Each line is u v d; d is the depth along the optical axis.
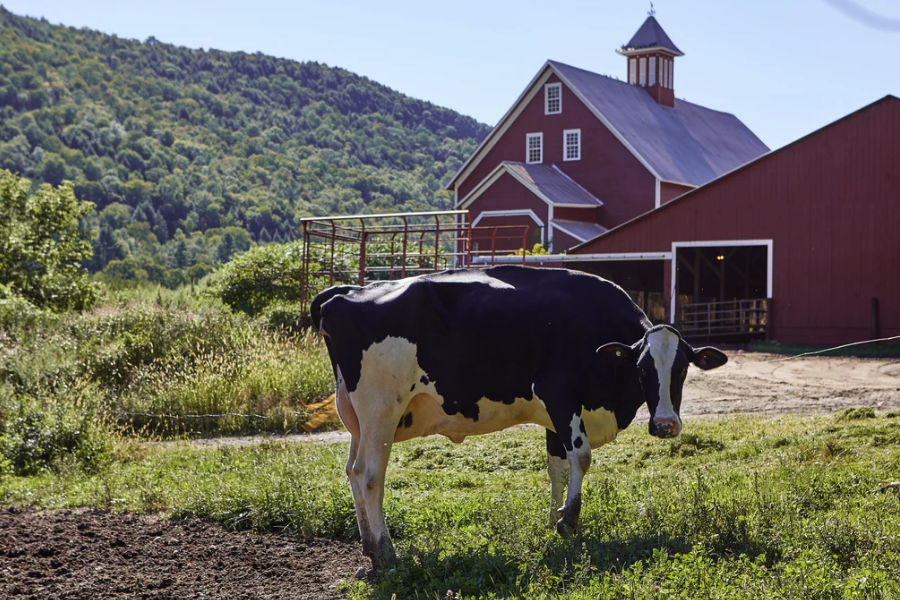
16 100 166.88
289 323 24.91
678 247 33.22
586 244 34.91
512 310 7.69
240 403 17.66
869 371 22.52
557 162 46.38
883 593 5.54
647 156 43.97
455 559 7.20
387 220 72.94
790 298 31.09
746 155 55.12
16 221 30.31
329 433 16.34
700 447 12.35
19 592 7.38
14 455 13.38
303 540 9.00
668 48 52.78
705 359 7.42
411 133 195.38
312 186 140.75
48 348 18.94
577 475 7.56
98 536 9.16
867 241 29.70
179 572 7.96
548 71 46.41
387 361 7.74
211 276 39.53
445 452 13.04
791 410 16.36
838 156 30.17
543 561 6.88
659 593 5.68
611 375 7.72
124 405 17.42
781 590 5.67
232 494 10.17
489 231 44.34
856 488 8.64
